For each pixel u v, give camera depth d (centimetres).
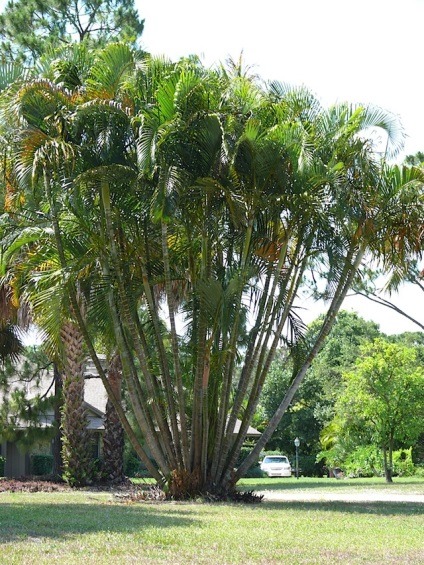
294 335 1919
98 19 2972
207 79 1655
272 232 1803
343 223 1733
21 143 1655
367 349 3709
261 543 980
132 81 1711
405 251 1886
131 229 1809
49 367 2688
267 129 1692
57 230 1708
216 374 1716
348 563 850
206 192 1681
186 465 1730
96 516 1245
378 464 4128
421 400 3544
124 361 1747
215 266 1819
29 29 2891
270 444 6003
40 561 799
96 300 1788
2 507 1428
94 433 3391
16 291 1848
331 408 5434
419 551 954
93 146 1703
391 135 1791
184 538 1002
